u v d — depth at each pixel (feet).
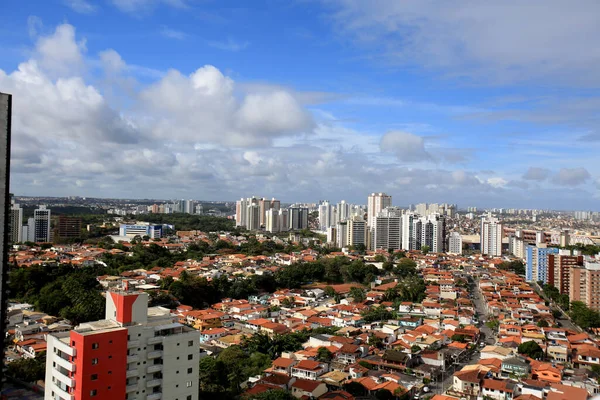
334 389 468.75
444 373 537.65
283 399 399.44
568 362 581.53
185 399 329.31
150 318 340.59
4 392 401.90
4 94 249.96
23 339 536.01
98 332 293.02
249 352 571.28
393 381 480.64
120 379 299.17
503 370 521.65
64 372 302.45
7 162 250.57
